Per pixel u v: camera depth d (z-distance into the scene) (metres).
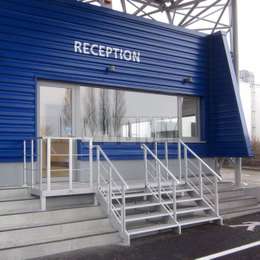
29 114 9.49
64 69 10.10
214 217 9.68
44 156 9.76
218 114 12.81
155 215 8.69
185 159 10.68
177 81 12.32
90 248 7.61
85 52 10.48
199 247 7.74
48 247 7.20
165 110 12.30
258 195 12.07
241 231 9.02
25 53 9.48
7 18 9.26
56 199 8.38
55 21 9.99
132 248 7.65
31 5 9.62
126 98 11.48
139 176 11.48
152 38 11.81
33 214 7.74
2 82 9.13
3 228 7.26
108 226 8.26
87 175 10.41
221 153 12.73
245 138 12.09
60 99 10.26
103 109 11.03
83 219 8.16
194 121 12.95
